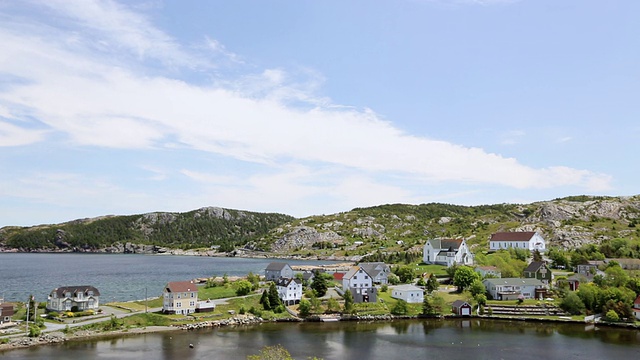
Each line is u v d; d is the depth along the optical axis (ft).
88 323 428.97
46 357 333.62
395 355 353.51
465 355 355.15
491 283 577.84
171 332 421.18
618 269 613.11
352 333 425.28
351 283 565.53
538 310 514.27
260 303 522.88
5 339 374.22
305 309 499.92
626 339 404.77
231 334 416.46
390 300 561.84
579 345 383.86
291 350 363.15
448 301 554.46
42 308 492.13
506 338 407.85
